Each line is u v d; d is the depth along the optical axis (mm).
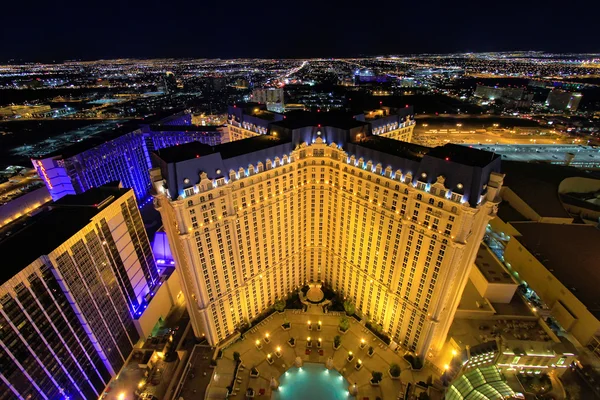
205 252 109438
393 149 117188
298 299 153750
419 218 103375
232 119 186375
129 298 128000
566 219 179875
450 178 93125
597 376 118750
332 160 127188
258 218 122500
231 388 117188
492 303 137375
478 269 141375
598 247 159500
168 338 134000
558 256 152750
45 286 91125
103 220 113812
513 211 198500
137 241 134000
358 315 144750
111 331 117000
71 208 112812
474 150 97812
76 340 102000
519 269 162250
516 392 112750
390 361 126312
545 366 117750
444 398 111812
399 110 176375
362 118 155500
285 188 128000
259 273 134375
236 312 133000
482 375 112562
